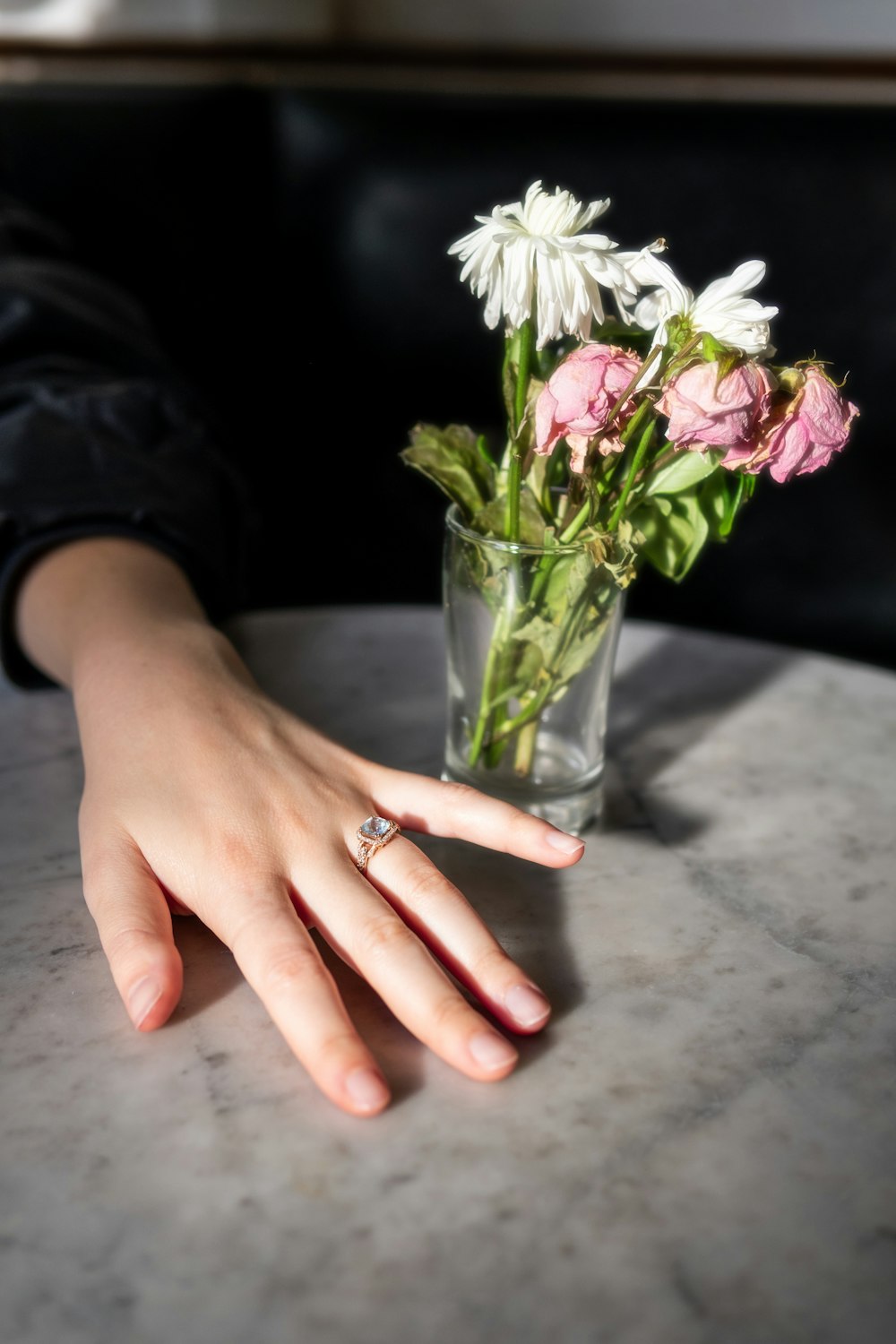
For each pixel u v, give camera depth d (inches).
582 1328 15.0
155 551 25.5
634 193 38.2
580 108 38.2
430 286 39.8
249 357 41.9
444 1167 16.4
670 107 38.0
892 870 21.0
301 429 42.6
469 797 20.0
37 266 32.1
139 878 18.8
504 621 20.1
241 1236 15.6
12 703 24.4
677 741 24.0
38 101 37.7
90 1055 17.5
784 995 18.7
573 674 20.5
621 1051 17.8
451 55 43.7
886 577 41.1
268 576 43.9
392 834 19.3
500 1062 17.1
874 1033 18.2
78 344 30.1
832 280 38.3
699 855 21.2
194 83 39.0
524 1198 16.1
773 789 22.8
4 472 25.2
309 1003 17.3
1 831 21.0
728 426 16.8
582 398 17.3
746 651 27.2
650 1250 15.6
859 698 25.6
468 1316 15.0
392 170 38.7
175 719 20.6
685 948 19.4
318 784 19.9
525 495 19.8
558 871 20.8
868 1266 15.6
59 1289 15.2
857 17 43.6
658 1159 16.5
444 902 18.7
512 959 19.1
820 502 40.6
